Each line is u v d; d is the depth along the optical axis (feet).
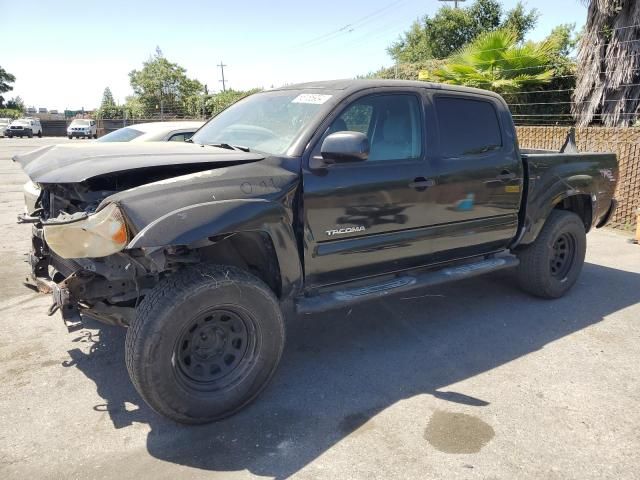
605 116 36.52
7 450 9.23
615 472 8.76
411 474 8.67
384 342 13.79
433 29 101.19
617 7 34.40
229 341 10.24
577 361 12.78
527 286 16.79
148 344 8.98
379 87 12.55
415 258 13.25
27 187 18.12
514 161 15.06
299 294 11.51
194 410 9.66
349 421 10.19
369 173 11.85
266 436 9.70
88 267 10.00
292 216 10.78
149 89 133.39
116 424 10.07
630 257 22.58
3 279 18.57
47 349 13.17
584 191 17.19
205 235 9.07
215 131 13.82
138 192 9.18
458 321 15.20
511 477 8.61
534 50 44.96
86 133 128.98
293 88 13.57
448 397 11.08
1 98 260.21
